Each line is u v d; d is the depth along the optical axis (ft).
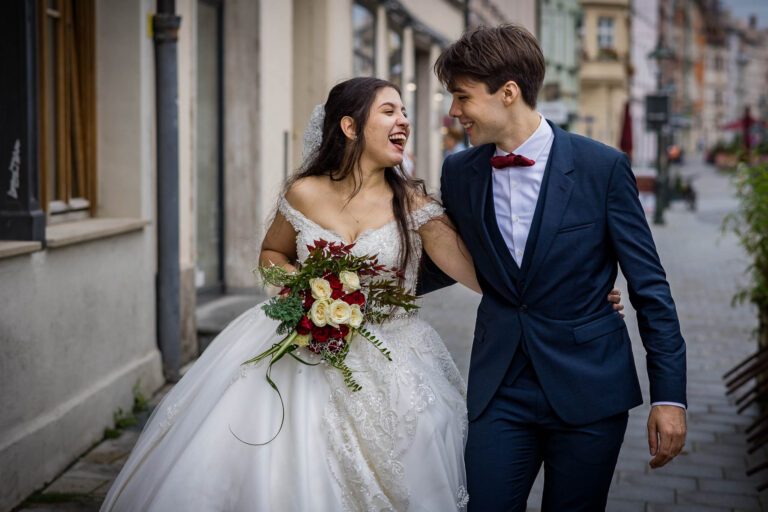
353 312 8.70
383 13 44.19
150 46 17.70
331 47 33.60
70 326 14.15
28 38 12.69
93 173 17.33
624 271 8.20
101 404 15.24
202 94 26.99
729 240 56.70
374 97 9.25
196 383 9.36
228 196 28.09
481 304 8.97
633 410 18.13
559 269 8.23
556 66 113.09
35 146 12.93
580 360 8.25
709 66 334.44
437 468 8.71
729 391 19.42
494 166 8.43
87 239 14.49
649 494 13.70
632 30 164.55
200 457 8.43
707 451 15.78
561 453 8.39
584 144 8.37
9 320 12.11
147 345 17.87
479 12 68.95
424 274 9.84
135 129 17.37
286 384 8.84
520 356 8.46
